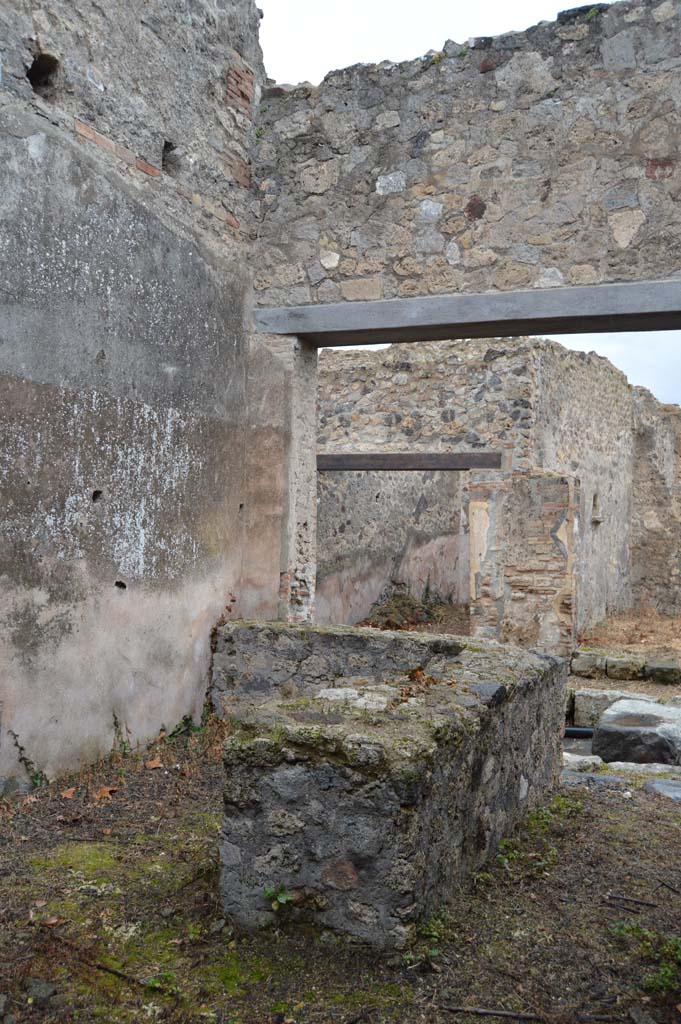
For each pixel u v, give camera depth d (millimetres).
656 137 4457
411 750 2330
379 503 12188
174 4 4480
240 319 5125
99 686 3922
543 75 4660
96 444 3861
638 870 3025
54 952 2297
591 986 2246
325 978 2217
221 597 4922
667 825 3543
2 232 3328
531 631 9883
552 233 4648
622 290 4492
